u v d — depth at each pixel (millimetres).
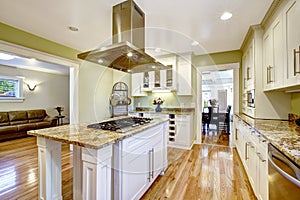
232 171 2432
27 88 5480
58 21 2260
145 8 1900
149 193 1897
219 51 3604
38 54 2734
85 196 1281
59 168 1673
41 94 5910
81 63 3572
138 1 1771
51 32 2615
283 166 1030
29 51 2602
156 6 1862
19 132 4469
